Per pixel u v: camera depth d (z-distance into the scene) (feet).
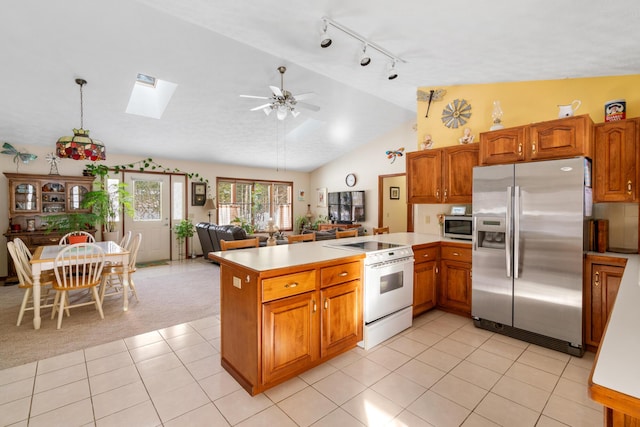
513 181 9.14
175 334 9.68
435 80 12.18
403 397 6.48
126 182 20.99
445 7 6.66
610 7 5.85
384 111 19.76
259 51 12.05
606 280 8.06
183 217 23.45
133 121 16.63
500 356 8.24
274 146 23.11
